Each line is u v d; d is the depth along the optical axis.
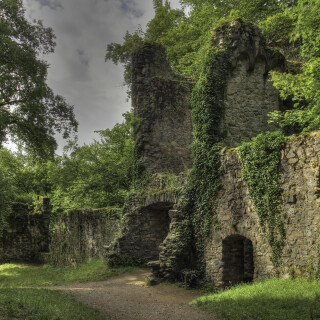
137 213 16.91
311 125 11.72
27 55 13.14
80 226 22.52
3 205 25.66
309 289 7.71
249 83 14.37
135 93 19.64
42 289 10.76
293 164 9.38
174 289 11.72
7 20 13.31
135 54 20.03
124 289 11.81
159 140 18.70
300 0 11.60
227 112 13.80
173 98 19.45
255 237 10.52
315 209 8.63
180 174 15.50
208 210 12.57
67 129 15.14
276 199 9.74
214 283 11.84
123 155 26.72
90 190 26.28
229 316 7.01
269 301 7.47
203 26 24.92
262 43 14.70
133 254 16.47
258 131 14.13
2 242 29.78
